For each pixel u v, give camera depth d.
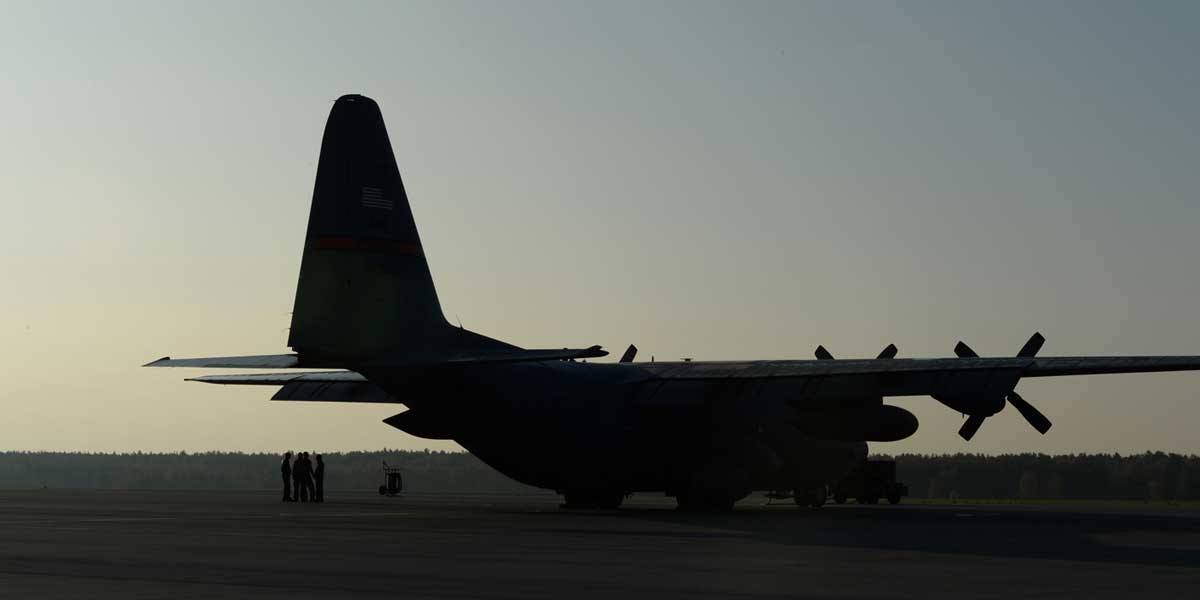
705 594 13.95
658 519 30.41
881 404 36.69
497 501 46.75
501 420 32.91
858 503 47.72
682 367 35.19
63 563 17.09
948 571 16.61
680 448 36.28
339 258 29.73
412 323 30.95
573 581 15.13
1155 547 20.98
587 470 35.03
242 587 14.30
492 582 14.98
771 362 33.88
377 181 30.48
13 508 35.78
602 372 35.81
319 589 14.15
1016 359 30.09
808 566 17.25
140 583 14.66
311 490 43.94
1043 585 14.95
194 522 27.64
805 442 39.41
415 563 17.28
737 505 44.62
